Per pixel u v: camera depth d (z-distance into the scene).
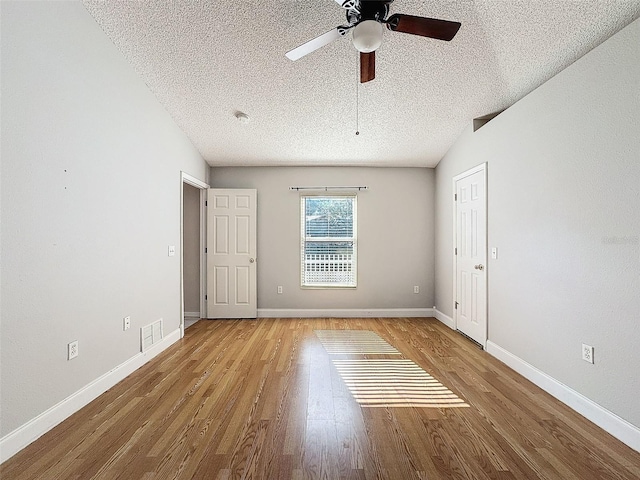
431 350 3.75
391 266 5.45
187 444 1.99
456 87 3.46
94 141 2.65
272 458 1.86
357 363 3.35
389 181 5.45
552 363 2.68
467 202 4.25
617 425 2.07
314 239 5.48
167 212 3.91
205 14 2.65
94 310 2.64
